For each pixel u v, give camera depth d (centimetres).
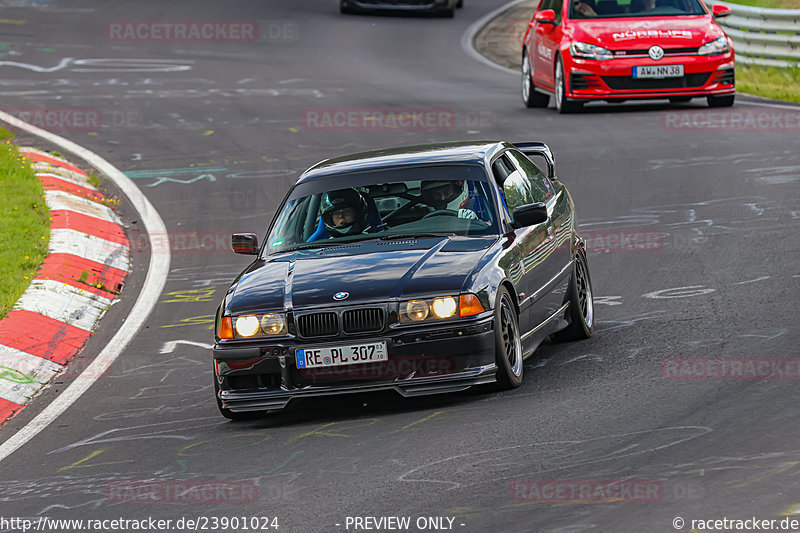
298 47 10650
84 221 5078
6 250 4547
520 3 14038
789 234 4166
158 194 5703
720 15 6994
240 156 6353
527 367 2983
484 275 2691
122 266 4656
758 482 1950
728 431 2245
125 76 9006
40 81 8794
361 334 2617
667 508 1870
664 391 2583
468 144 3275
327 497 2108
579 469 2105
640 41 6750
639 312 3441
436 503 2005
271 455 2439
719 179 5162
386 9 12688
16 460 2659
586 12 7038
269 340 2652
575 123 6681
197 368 3372
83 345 3734
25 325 3734
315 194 3092
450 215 2961
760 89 7656
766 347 2877
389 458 2303
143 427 2833
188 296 4212
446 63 9862
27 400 3209
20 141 6819
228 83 8694
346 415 2714
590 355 3027
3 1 13588
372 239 2939
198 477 2345
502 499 1986
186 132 7019
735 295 3472
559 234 3219
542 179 3406
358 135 6675
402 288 2644
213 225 5156
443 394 2795
